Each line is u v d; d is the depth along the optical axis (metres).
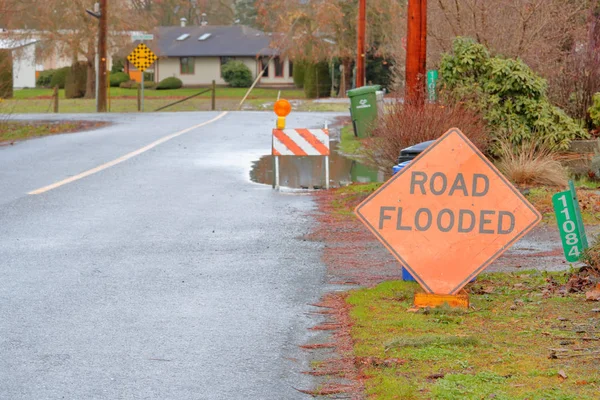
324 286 16.98
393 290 16.16
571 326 13.52
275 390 11.23
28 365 12.10
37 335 13.52
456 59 36.16
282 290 16.64
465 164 14.76
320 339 13.45
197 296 16.12
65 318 14.51
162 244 21.09
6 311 14.90
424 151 14.84
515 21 42.78
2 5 76.31
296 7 127.25
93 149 43.72
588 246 17.12
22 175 33.56
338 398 10.93
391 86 63.97
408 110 33.12
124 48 118.00
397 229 14.86
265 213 25.94
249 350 12.89
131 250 20.34
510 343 12.71
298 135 31.36
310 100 115.31
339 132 57.59
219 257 19.69
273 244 21.27
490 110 35.19
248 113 78.00
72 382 11.45
